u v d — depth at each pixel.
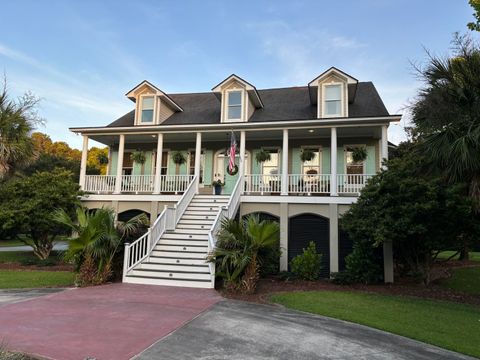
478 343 5.57
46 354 4.62
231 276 9.54
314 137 16.86
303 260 12.38
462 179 8.77
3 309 7.21
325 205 13.93
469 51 8.51
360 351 5.05
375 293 10.25
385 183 10.38
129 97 17.91
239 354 4.79
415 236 10.82
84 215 11.17
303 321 6.66
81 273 10.18
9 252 18.88
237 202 14.23
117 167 17.70
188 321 6.43
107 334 5.57
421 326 6.51
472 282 12.33
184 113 18.67
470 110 8.40
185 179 17.94
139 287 9.85
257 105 17.83
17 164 14.62
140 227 12.04
